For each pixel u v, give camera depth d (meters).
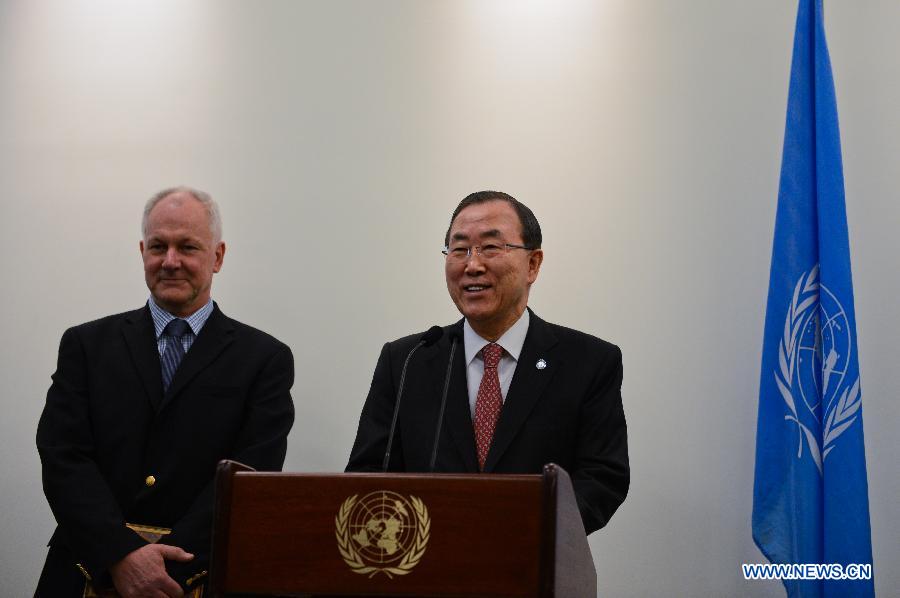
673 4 3.56
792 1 3.46
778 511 2.96
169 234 2.85
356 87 3.72
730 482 3.24
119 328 2.85
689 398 3.32
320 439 3.50
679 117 3.49
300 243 3.64
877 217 3.28
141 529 2.56
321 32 3.79
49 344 3.71
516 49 3.65
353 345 3.55
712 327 3.34
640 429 3.32
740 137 3.43
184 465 2.67
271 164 3.72
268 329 3.60
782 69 3.43
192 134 3.78
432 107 3.67
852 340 2.94
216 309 2.93
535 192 3.54
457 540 1.54
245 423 2.76
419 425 2.40
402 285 3.56
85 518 2.50
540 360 2.46
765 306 3.31
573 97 3.58
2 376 3.69
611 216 3.47
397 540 1.56
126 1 3.93
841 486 2.87
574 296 3.45
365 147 3.68
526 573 1.51
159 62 3.86
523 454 2.34
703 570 3.21
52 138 3.87
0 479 3.61
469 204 2.52
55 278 3.76
